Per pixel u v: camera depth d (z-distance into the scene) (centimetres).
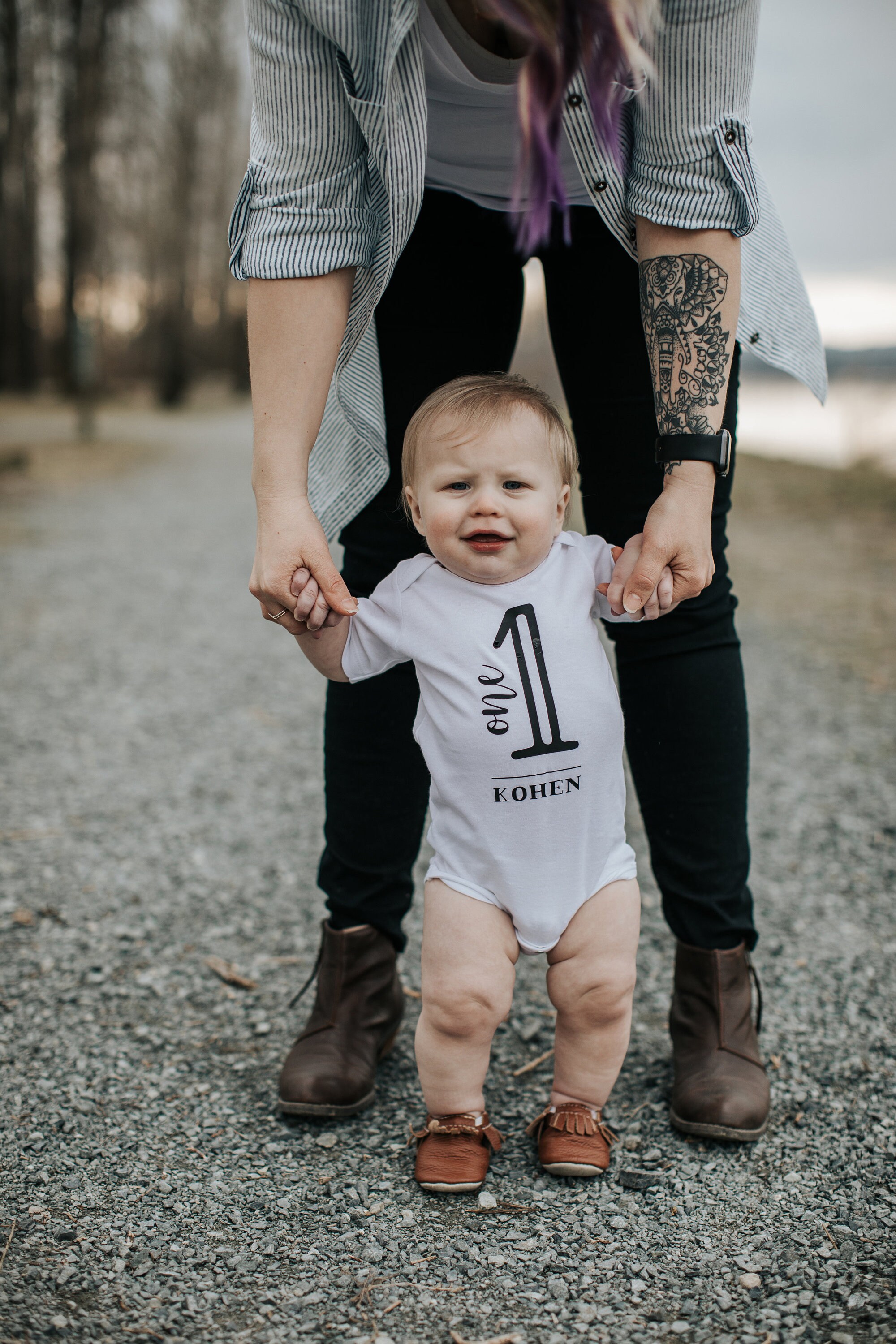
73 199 1711
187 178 2272
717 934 159
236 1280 126
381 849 164
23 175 1920
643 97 126
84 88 1639
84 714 357
